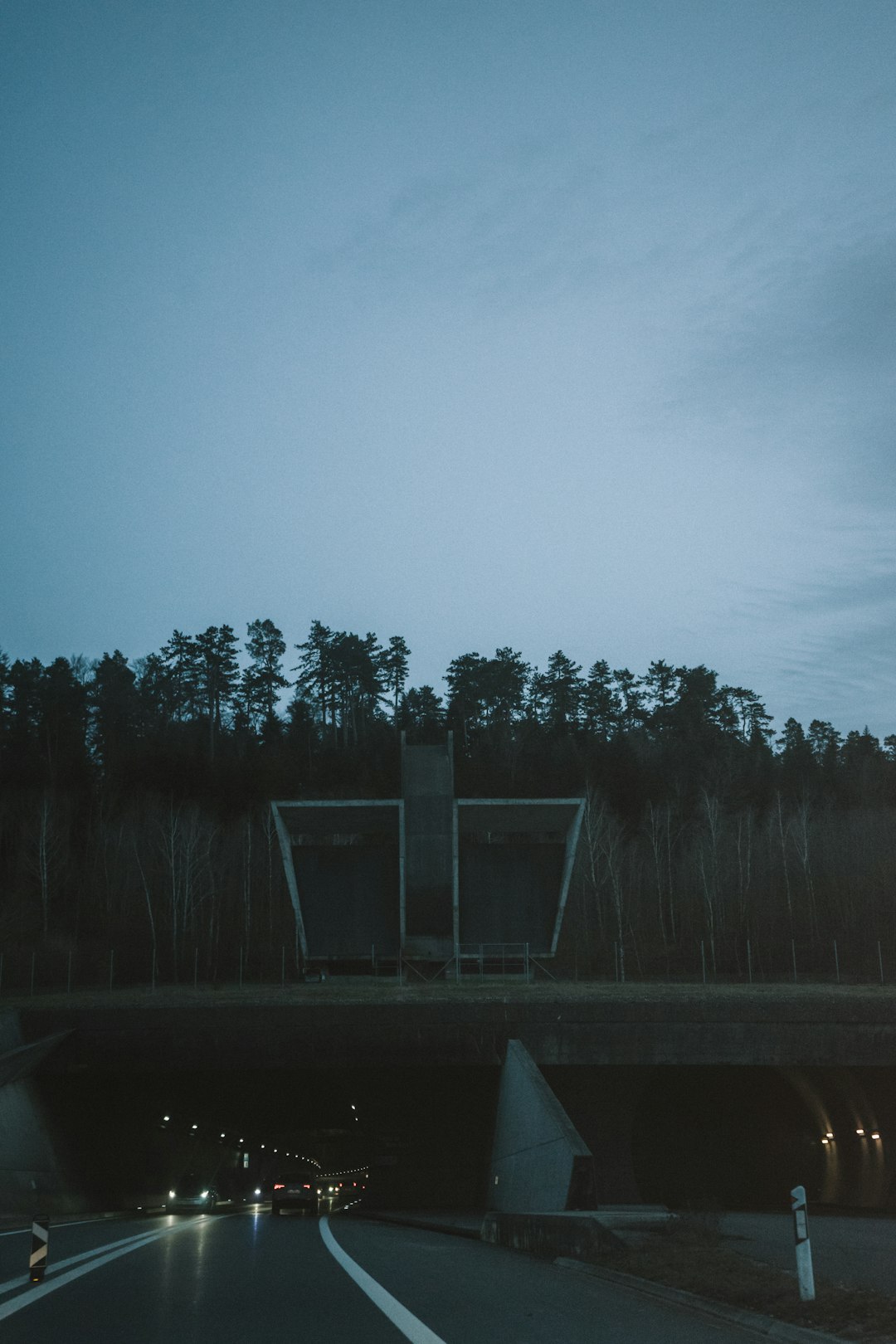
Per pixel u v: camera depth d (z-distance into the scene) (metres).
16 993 62.28
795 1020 43.59
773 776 118.56
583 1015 44.22
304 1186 46.41
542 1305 12.97
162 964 83.94
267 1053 44.88
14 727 116.75
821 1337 10.19
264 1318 11.30
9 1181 40.06
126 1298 12.94
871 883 91.56
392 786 111.12
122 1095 53.00
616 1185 44.03
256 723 134.50
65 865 96.19
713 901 90.50
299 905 58.28
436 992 47.19
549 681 136.25
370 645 139.25
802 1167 57.88
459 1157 56.78
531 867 59.50
